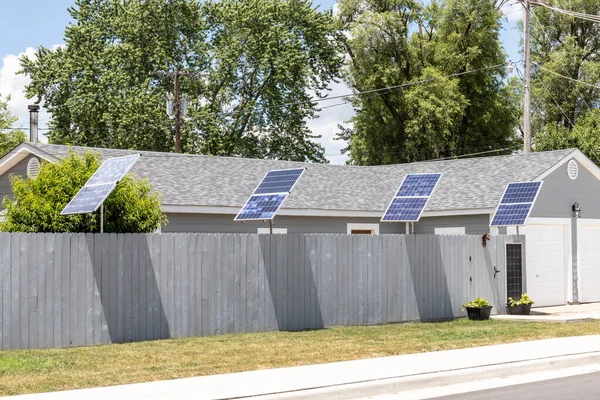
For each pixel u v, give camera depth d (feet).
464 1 151.02
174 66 135.95
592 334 56.29
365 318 63.41
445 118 144.15
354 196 89.15
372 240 64.13
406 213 67.26
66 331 48.91
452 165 96.37
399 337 54.24
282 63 138.10
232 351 46.88
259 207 59.62
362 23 149.48
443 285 68.69
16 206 55.36
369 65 151.33
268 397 33.37
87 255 49.93
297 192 84.28
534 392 36.06
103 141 130.82
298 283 59.62
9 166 81.05
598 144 138.92
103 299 50.47
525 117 106.11
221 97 143.33
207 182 79.61
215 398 32.65
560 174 83.15
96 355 45.01
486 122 156.25
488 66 153.89
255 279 57.41
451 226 85.10
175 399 32.37
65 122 134.82
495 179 85.51
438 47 152.35
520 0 108.68
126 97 127.24
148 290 52.39
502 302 73.00
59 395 33.09
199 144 134.82
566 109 159.33
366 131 158.10
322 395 34.63
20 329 47.39
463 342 51.39
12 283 47.24
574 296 83.61
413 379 37.91
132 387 35.04
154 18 134.00
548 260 82.07
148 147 128.98
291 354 45.65
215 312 55.42
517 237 74.64
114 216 55.62
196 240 54.65
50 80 133.18
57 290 48.70
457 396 35.37
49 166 57.26
